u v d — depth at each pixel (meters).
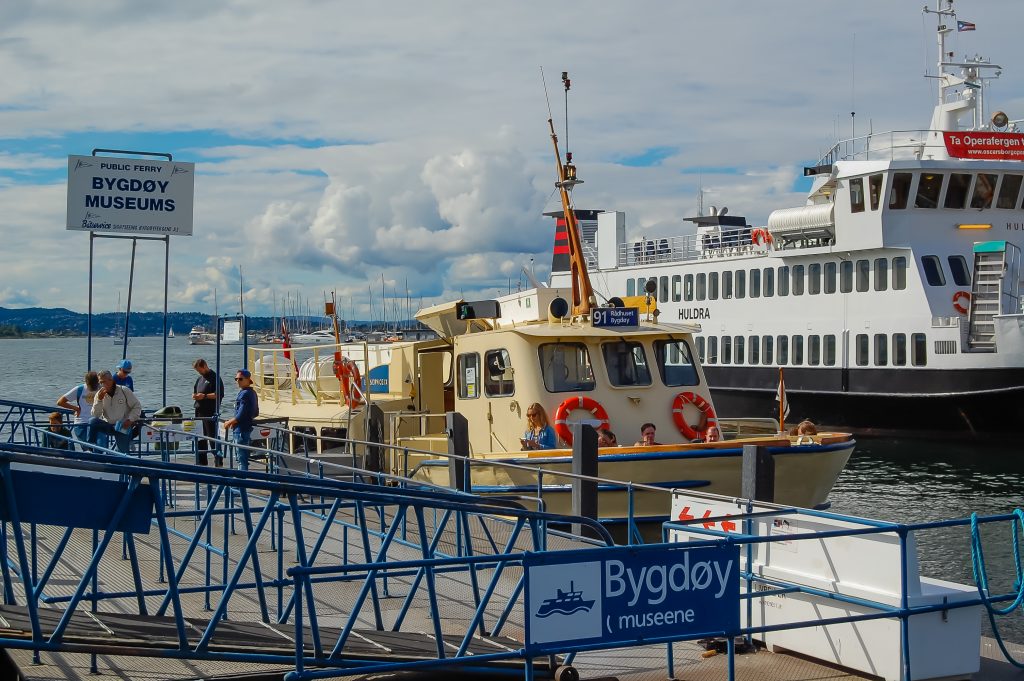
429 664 7.46
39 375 93.81
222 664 8.51
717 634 7.91
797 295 41.38
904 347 37.78
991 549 21.16
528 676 7.34
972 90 40.34
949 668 8.66
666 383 18.22
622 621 7.60
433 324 21.47
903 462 33.25
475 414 18.88
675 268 46.59
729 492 16.80
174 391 67.06
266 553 12.96
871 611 8.73
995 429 36.38
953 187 37.56
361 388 24.59
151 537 13.45
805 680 8.89
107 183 17.67
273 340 84.56
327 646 8.10
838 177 38.81
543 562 7.36
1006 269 36.16
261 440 20.06
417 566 7.14
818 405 40.56
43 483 7.14
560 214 53.62
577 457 14.68
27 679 8.05
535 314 20.38
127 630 7.81
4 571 8.54
